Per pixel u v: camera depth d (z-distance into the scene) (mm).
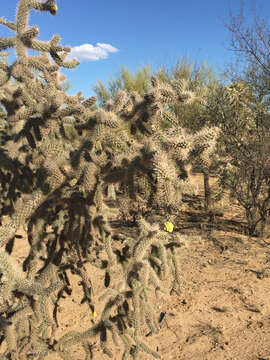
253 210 5836
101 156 1404
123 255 1827
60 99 1427
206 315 3422
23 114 1518
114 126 1355
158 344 2979
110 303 1581
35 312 1341
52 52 1608
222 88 6379
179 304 3625
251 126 6148
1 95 1702
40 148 1546
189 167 1285
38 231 1593
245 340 2996
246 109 6133
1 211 1925
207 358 2766
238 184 6156
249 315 3404
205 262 4715
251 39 5762
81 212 1574
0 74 1582
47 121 1512
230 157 6332
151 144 1301
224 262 4699
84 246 1779
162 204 1186
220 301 3684
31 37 1545
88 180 1332
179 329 3195
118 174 1360
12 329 1388
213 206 7039
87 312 3484
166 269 1657
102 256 4203
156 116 1418
